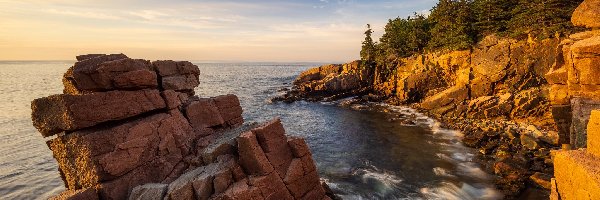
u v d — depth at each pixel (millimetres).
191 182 14016
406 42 86250
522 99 43156
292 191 15867
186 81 20094
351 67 88875
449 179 26266
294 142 16594
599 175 8312
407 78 66125
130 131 15484
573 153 10539
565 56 23609
